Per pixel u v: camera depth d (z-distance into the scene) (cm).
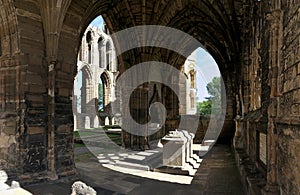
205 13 1423
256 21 686
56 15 703
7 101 689
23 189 601
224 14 1216
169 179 725
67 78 766
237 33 1197
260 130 539
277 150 385
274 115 394
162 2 1241
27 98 673
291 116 303
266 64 457
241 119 995
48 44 711
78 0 782
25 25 677
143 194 590
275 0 386
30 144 672
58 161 717
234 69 1425
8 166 677
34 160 677
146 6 1202
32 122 680
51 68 715
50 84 715
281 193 358
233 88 1720
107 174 775
